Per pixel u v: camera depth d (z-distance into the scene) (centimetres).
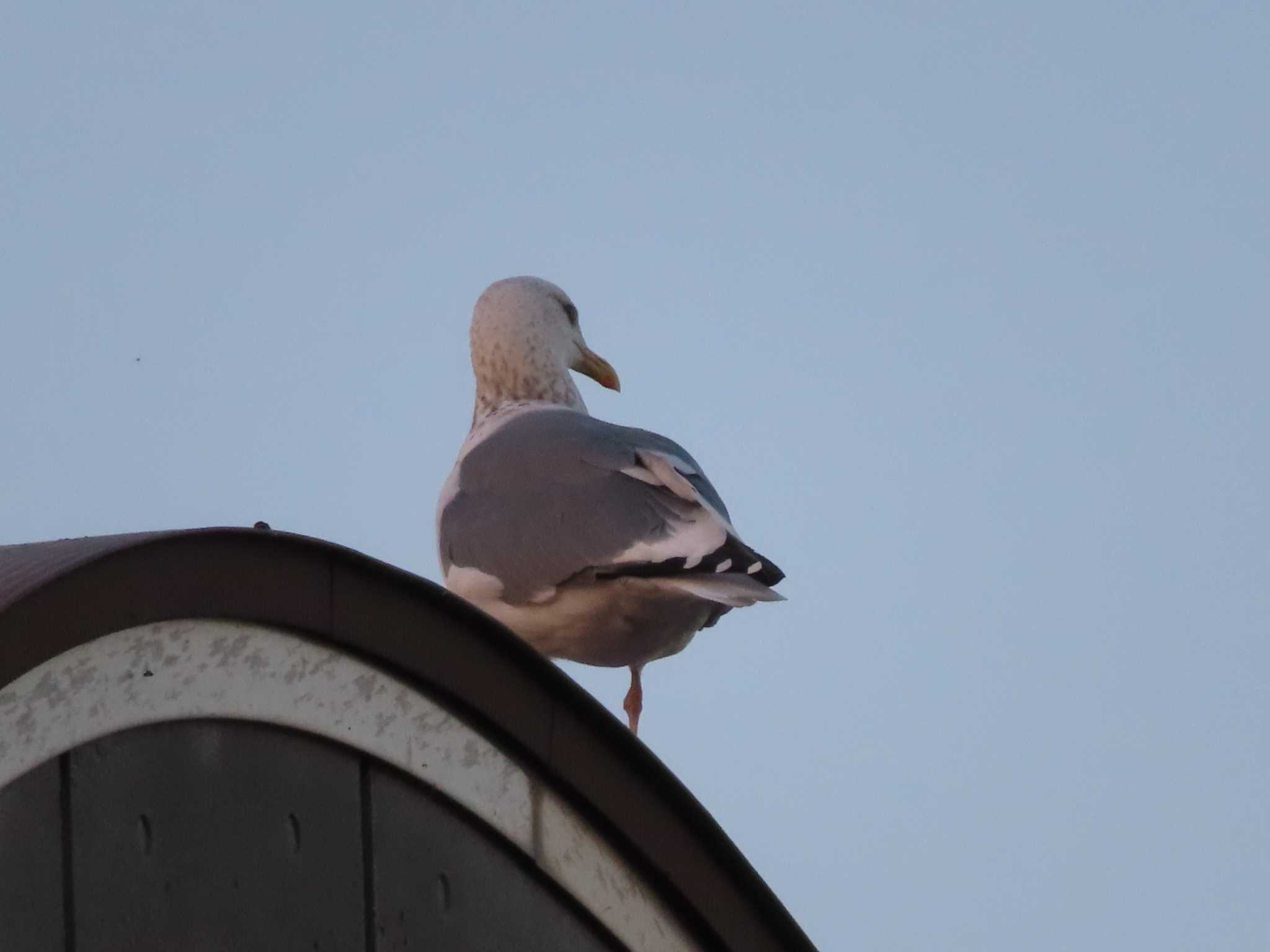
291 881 853
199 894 813
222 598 823
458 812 934
